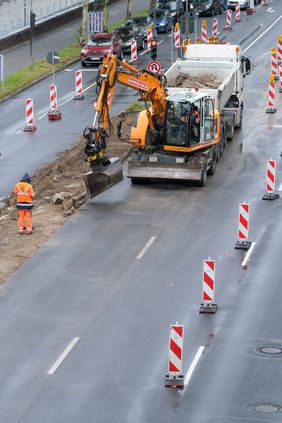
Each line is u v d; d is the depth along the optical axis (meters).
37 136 101.31
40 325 59.41
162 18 156.62
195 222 76.81
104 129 80.50
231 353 55.75
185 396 51.19
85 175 80.88
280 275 66.56
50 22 160.50
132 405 50.38
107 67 79.44
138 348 56.50
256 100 116.50
